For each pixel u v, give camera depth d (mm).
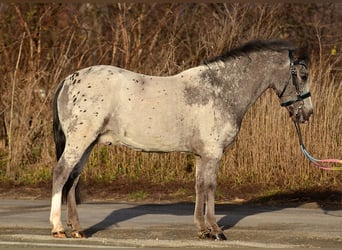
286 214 12406
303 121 10633
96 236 10258
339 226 11164
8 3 19938
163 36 19656
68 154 9820
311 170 15492
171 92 10055
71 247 9359
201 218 10133
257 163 15680
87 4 20625
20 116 17266
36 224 11281
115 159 16438
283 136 15656
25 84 17750
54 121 10227
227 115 10148
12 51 19156
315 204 13656
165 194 14742
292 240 9992
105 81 9906
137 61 18422
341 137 15805
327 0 20531
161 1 19891
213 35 17344
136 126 9945
